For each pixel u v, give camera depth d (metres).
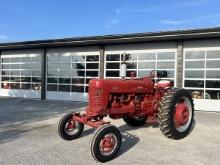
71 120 8.08
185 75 15.46
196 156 6.87
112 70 17.66
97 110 7.48
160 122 8.14
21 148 7.33
